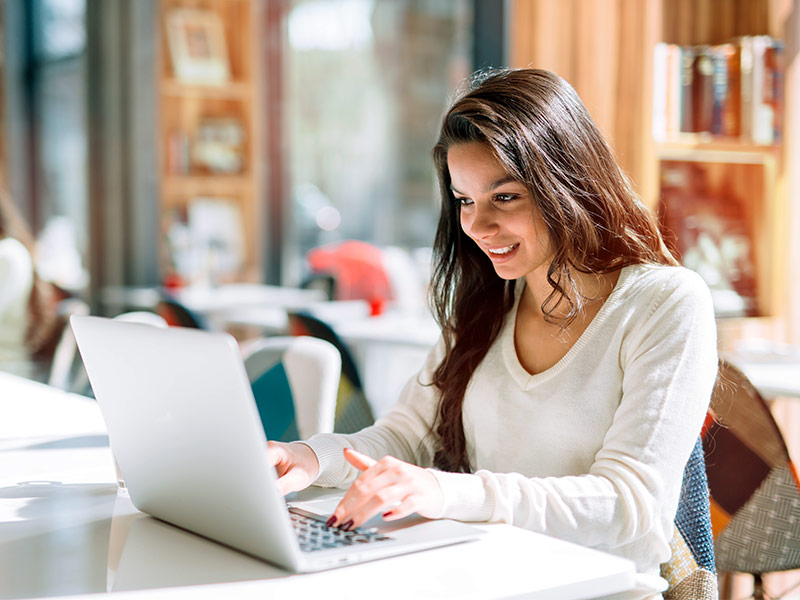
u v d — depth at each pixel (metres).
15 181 7.12
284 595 0.96
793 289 3.17
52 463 1.63
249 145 6.11
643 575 1.23
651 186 2.91
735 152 3.03
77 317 1.25
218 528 1.13
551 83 1.40
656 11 2.90
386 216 7.28
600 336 1.40
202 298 5.21
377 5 7.12
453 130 1.41
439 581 1.00
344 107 6.90
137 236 6.02
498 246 1.40
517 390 1.46
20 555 1.12
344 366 2.74
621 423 1.31
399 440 1.60
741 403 1.79
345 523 1.17
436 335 3.43
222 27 6.08
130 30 5.98
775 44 3.08
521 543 1.13
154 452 1.18
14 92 7.17
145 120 5.98
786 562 1.76
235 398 1.00
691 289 1.37
